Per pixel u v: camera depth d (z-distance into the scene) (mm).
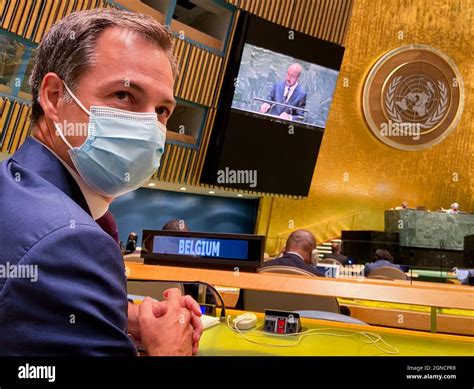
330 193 12039
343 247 8477
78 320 614
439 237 9914
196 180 9180
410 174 12062
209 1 8523
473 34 11867
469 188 11961
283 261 2410
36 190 707
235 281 1556
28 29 6301
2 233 644
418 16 11984
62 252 614
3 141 6238
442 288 1418
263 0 8906
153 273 1665
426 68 11930
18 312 598
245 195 11445
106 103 852
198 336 953
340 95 12062
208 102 8859
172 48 931
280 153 9578
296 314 1282
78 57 837
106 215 1018
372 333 1297
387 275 3383
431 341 1239
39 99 873
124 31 854
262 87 9047
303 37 9219
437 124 11945
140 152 878
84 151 854
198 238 1751
